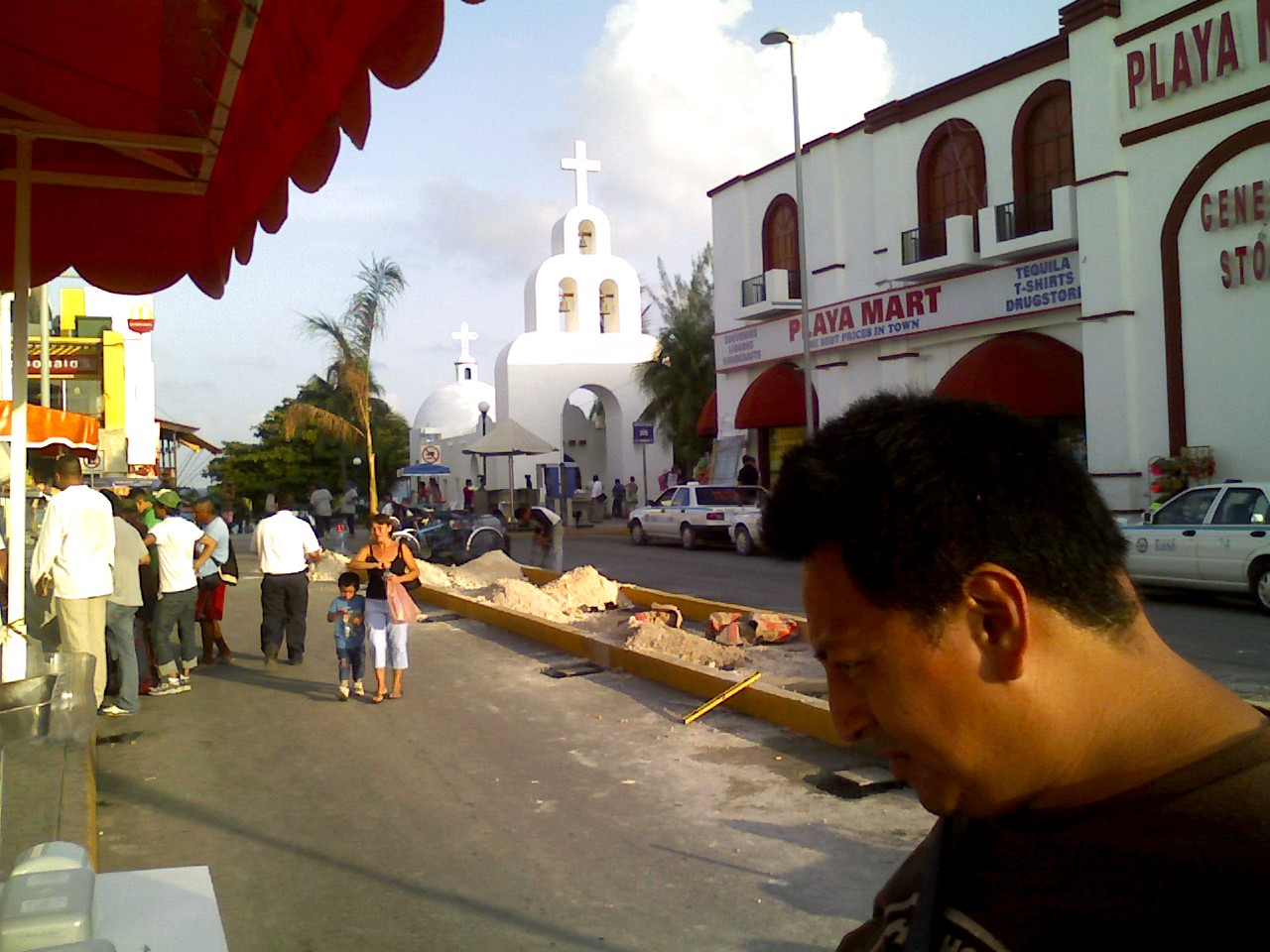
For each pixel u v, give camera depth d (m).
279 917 4.86
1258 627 11.88
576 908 4.83
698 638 11.05
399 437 61.47
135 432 32.44
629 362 43.97
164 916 2.28
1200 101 17.50
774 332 28.53
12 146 5.89
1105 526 0.99
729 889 4.99
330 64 3.60
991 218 21.47
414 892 5.09
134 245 6.64
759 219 29.27
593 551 25.92
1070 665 0.94
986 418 1.01
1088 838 0.90
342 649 9.38
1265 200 16.53
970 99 22.52
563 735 7.89
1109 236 18.95
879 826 5.75
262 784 6.90
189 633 10.12
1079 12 19.25
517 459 43.03
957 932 0.95
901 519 0.94
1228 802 0.86
